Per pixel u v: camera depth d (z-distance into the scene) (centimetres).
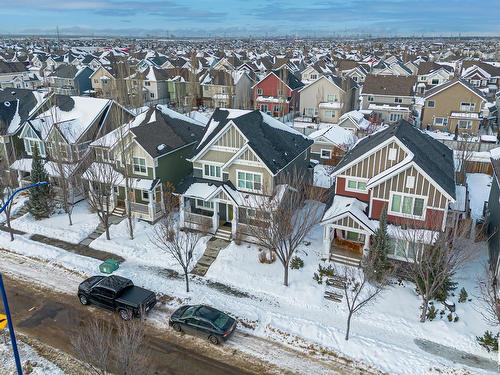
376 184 2877
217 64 11081
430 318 2430
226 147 3416
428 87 9344
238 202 3253
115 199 3828
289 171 3594
